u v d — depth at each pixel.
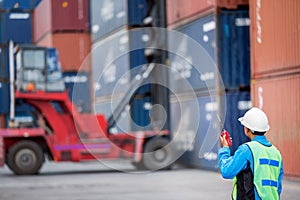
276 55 39.09
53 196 35.72
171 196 34.66
